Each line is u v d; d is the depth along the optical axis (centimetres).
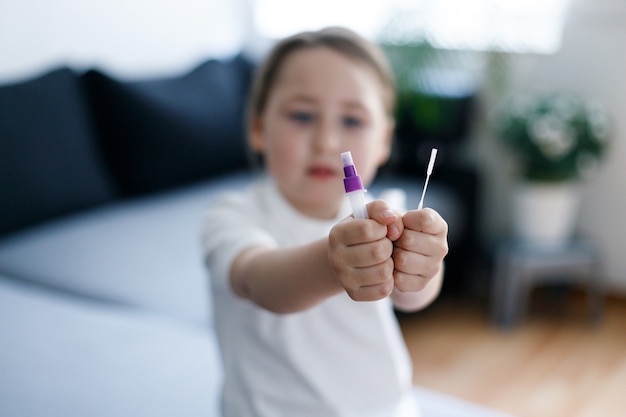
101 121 198
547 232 209
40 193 172
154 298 130
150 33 241
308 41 79
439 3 224
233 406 69
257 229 73
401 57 217
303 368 67
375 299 49
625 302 219
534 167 206
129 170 200
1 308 112
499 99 229
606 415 159
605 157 212
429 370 180
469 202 223
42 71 195
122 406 84
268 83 81
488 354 188
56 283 137
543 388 171
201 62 233
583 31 211
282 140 74
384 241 48
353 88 74
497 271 204
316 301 59
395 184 215
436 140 226
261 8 288
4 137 167
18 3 196
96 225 172
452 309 217
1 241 162
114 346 100
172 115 206
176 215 182
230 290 67
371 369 69
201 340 105
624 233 215
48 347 99
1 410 82
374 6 260
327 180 74
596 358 186
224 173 228
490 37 217
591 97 214
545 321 208
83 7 215
